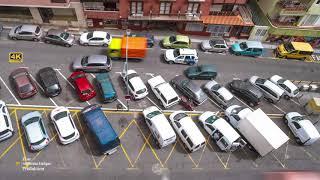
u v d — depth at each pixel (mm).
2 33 42531
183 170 32344
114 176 31109
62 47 42156
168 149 33688
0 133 30969
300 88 42625
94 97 37000
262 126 31906
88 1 41125
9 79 37375
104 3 41938
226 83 41562
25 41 42031
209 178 32219
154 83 37969
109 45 40219
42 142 31078
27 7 42281
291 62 46625
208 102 38906
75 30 44875
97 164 31609
